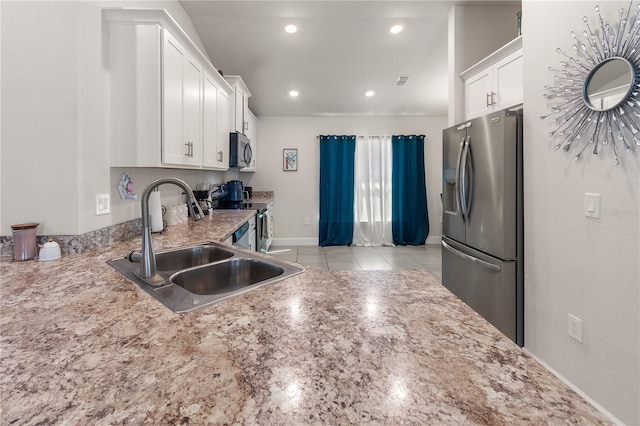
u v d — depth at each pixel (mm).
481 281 2094
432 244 5633
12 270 1177
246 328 696
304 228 5648
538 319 1773
